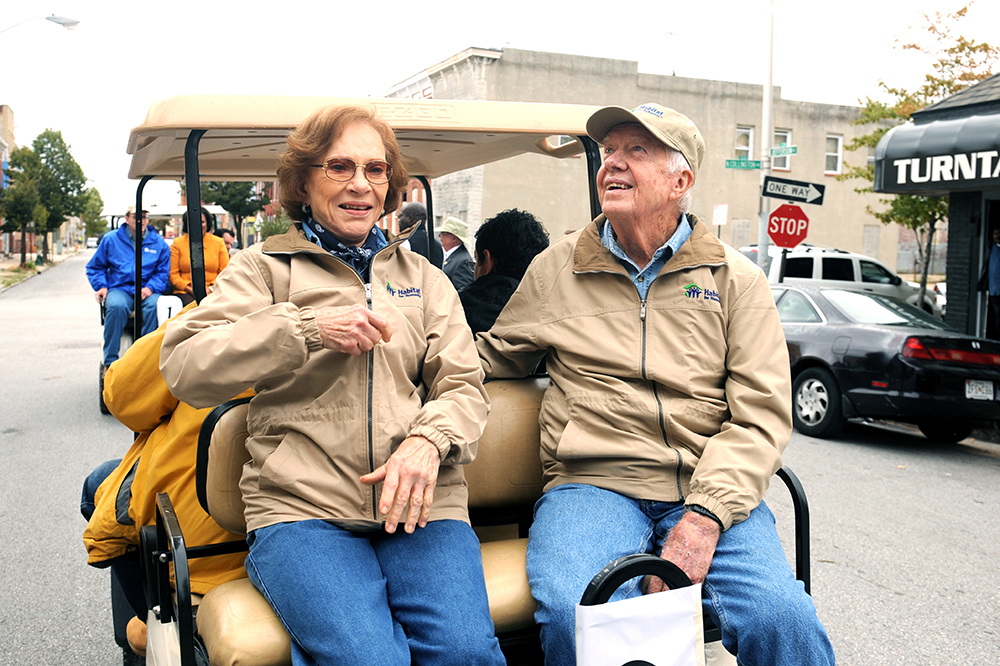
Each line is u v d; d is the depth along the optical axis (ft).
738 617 6.75
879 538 16.93
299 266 7.13
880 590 14.17
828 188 107.96
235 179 12.78
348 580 6.27
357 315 6.48
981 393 23.80
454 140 10.76
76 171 219.41
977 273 36.37
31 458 21.90
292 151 7.39
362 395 6.79
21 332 54.39
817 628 6.68
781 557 7.12
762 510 7.77
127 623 9.78
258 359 6.34
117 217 44.60
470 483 8.36
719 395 8.07
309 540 6.47
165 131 8.20
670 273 8.15
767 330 8.02
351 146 7.30
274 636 6.22
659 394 7.99
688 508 7.29
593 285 8.39
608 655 5.88
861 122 56.39
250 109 8.05
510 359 8.89
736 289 8.11
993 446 26.30
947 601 13.74
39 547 15.53
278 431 6.95
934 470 22.90
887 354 24.63
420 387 7.83
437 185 42.47
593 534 7.27
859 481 21.57
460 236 22.50
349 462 6.75
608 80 95.71
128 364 8.09
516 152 11.64
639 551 7.33
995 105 34.17
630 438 7.88
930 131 35.12
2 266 153.58
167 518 6.87
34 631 12.16
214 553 7.46
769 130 48.65
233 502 7.38
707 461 7.50
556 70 92.68
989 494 20.43
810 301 27.84
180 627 6.22
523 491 8.63
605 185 8.20
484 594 6.68
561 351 8.39
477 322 10.96
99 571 14.42
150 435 8.57
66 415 27.37
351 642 5.91
